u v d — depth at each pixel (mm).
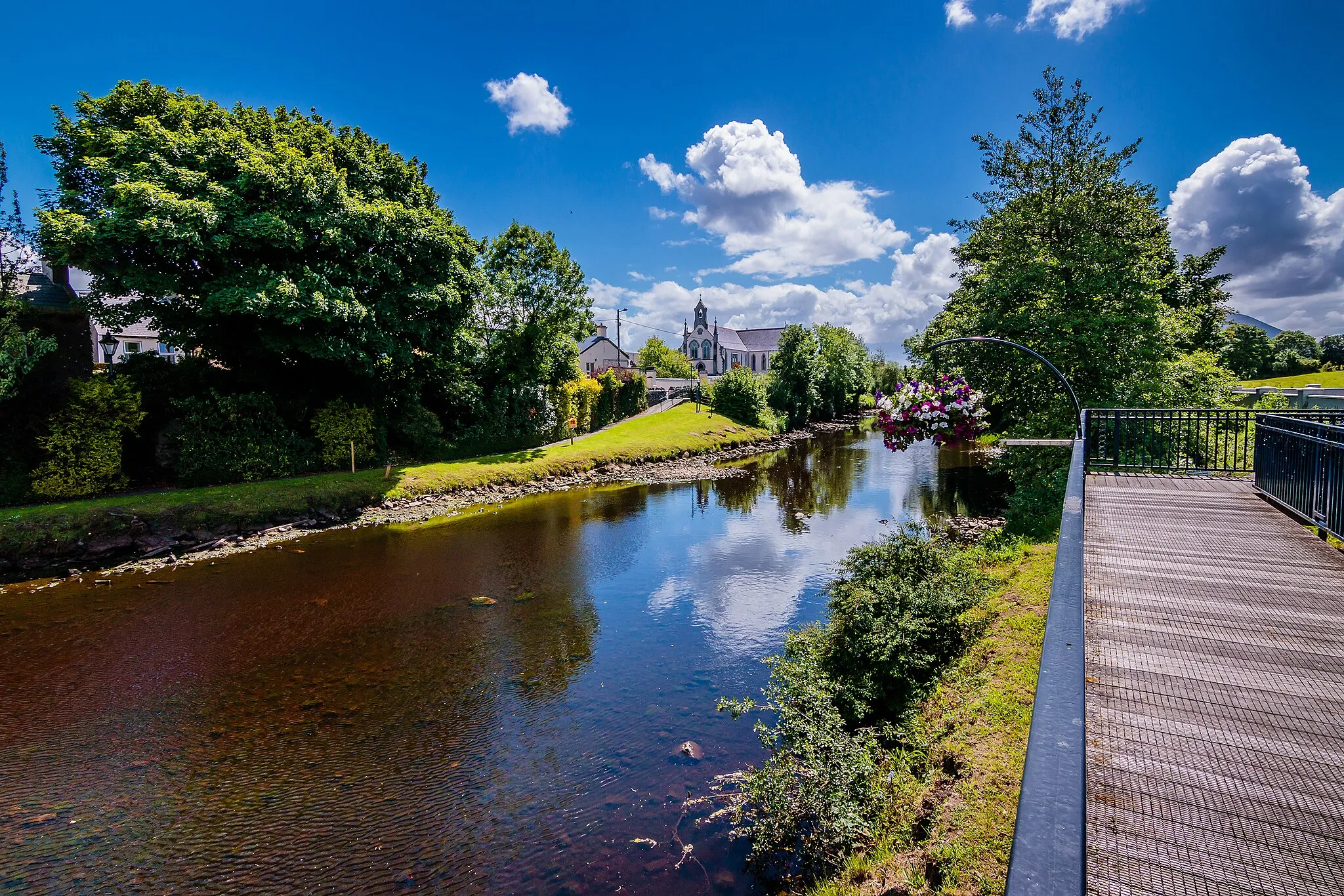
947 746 5012
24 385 14281
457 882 4754
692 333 99750
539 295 27719
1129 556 5621
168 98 16797
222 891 4699
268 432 18656
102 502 14188
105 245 14508
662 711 7219
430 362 23953
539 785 5898
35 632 9523
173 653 8812
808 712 5887
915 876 3807
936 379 8078
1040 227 15547
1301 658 3736
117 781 6020
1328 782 2732
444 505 19156
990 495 19938
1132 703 3377
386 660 8625
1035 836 1173
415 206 22219
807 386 51469
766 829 4949
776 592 11344
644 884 4680
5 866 4938
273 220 16094
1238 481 8891
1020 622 6793
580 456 26656
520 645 9102
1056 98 15602
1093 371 13906
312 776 6086
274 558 13555
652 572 12633
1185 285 23609
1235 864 2344
